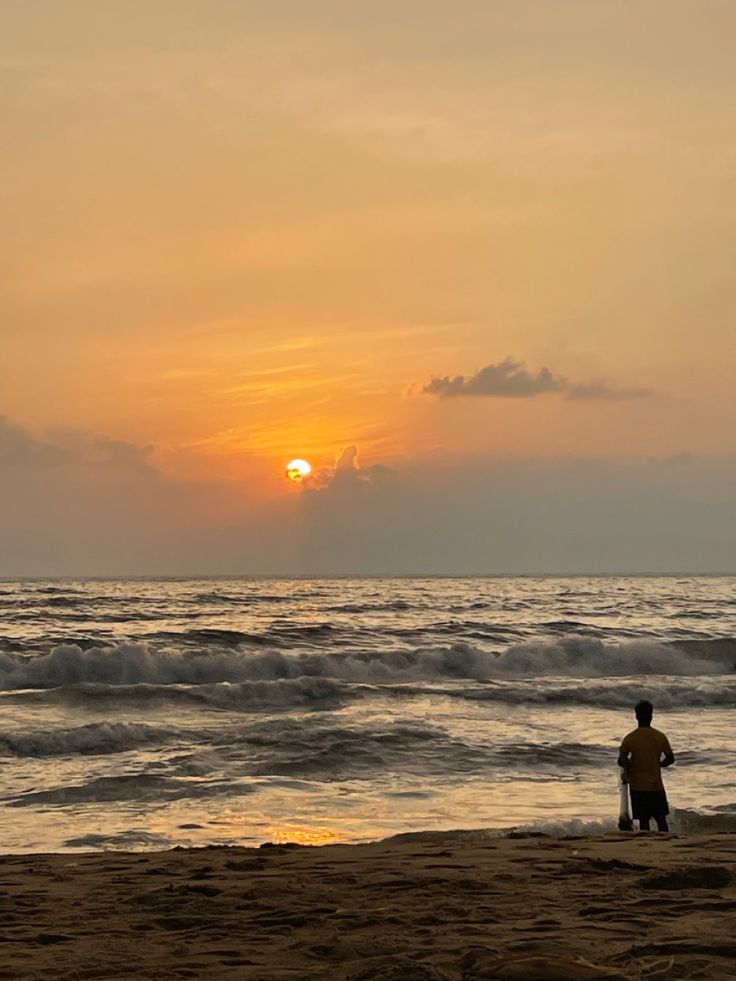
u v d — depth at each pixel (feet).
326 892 24.90
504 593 337.52
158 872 29.50
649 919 20.43
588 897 23.44
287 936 19.81
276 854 33.04
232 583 501.97
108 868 30.50
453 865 29.09
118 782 54.60
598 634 157.28
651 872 27.14
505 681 113.80
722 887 24.57
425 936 19.26
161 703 88.99
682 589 399.65
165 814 47.55
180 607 219.82
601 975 15.40
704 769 59.31
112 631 156.97
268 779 56.03
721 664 127.75
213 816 47.01
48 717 81.92
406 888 25.26
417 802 50.34
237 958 17.85
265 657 113.80
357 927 20.42
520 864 29.17
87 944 19.47
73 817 46.85
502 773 58.54
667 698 94.84
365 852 33.06
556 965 15.74
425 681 115.24
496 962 16.21
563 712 86.17
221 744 66.18
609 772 59.26
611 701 92.53
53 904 24.22
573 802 50.60
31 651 124.88
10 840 42.09
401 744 66.18
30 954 18.57
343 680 113.60
